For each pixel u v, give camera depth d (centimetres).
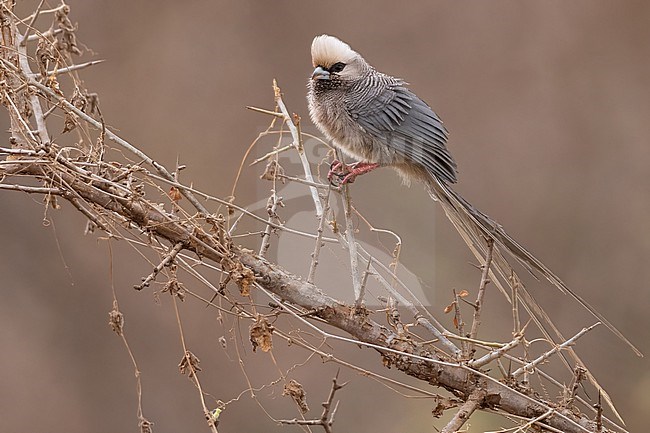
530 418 658
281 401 1377
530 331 1426
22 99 673
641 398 1477
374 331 658
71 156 739
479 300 664
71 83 1418
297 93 1673
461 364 633
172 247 645
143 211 638
